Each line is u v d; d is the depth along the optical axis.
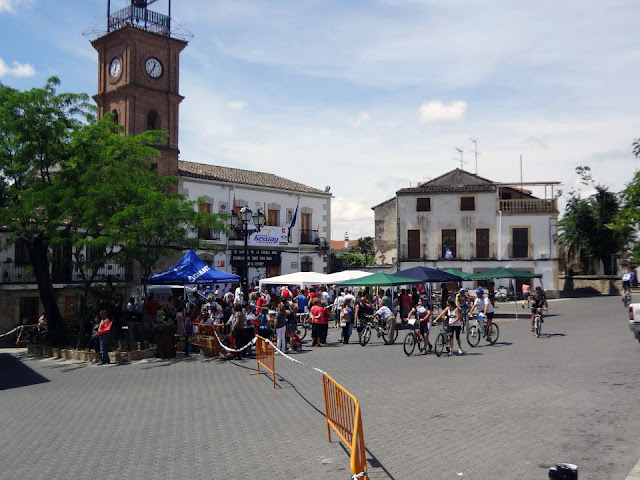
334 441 8.48
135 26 33.03
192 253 23.72
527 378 12.83
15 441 9.20
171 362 17.70
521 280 45.00
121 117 33.44
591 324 24.42
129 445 8.70
